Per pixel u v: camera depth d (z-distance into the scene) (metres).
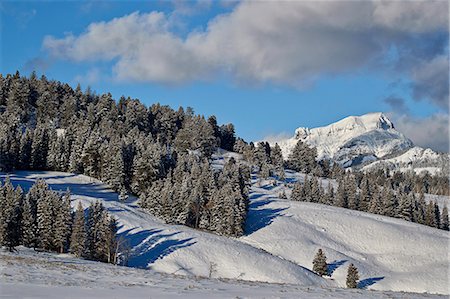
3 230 76.12
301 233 114.00
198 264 83.00
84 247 77.81
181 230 98.12
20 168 145.12
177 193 111.12
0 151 137.00
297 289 29.83
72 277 30.69
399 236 117.44
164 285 27.91
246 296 23.91
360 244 114.69
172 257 83.62
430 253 109.56
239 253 88.88
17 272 30.39
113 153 137.38
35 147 148.62
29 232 80.69
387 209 143.75
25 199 83.94
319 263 89.06
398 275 94.50
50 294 21.45
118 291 23.72
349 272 80.69
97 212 82.75
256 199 142.50
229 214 108.81
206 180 123.12
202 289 26.42
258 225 117.38
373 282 88.88
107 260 78.06
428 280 91.19
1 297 19.88
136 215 103.62
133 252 83.38
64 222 81.00
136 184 130.12
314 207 136.38
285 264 87.56
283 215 125.81
